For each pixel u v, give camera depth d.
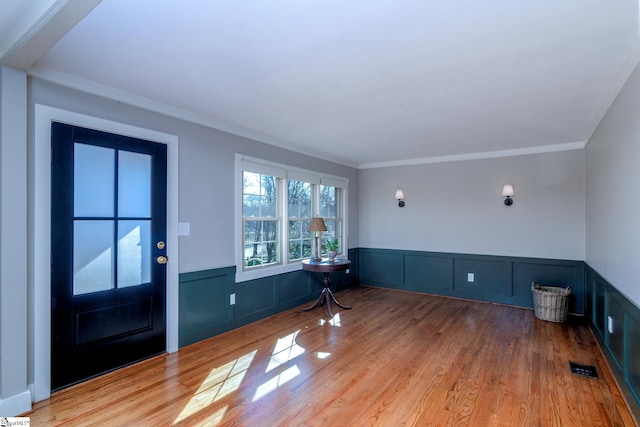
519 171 4.66
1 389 1.99
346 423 1.98
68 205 2.34
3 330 2.00
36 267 2.18
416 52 1.97
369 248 5.94
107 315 2.57
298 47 1.92
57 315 2.29
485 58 2.05
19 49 1.77
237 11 1.57
